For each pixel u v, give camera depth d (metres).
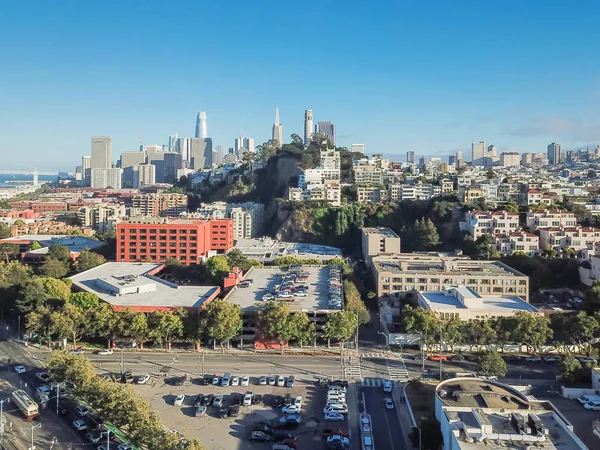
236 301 186.62
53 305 182.88
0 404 110.69
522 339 157.38
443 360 157.88
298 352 164.75
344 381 140.12
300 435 113.19
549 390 135.12
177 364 153.50
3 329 187.88
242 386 137.88
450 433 92.19
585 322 156.25
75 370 118.94
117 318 162.88
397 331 180.75
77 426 112.62
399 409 125.81
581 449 84.00
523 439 86.12
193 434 111.88
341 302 183.25
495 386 117.00
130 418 100.44
